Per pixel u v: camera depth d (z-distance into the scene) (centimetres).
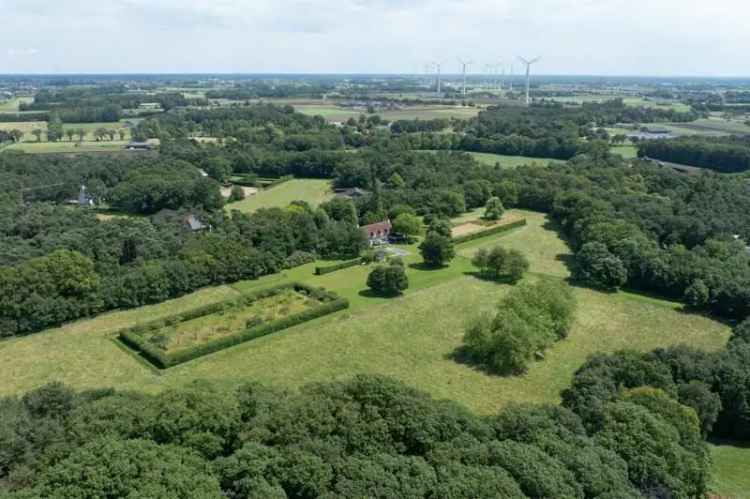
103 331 8500
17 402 5334
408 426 4628
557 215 15075
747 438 5984
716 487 4994
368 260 11969
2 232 11969
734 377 5988
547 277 11088
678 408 5200
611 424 4809
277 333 8581
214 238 11306
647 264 10300
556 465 4094
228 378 7219
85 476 3772
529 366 7675
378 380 5134
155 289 9519
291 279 10950
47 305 8406
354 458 4212
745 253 10906
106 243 11044
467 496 3722
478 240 13600
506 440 4484
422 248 11800
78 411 4922
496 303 9775
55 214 13200
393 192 15550
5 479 4262
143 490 3656
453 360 7825
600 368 6150
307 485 4006
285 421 4594
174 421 4584
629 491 4016
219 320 8900
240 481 3991
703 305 9469
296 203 14175
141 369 7444
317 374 7400
